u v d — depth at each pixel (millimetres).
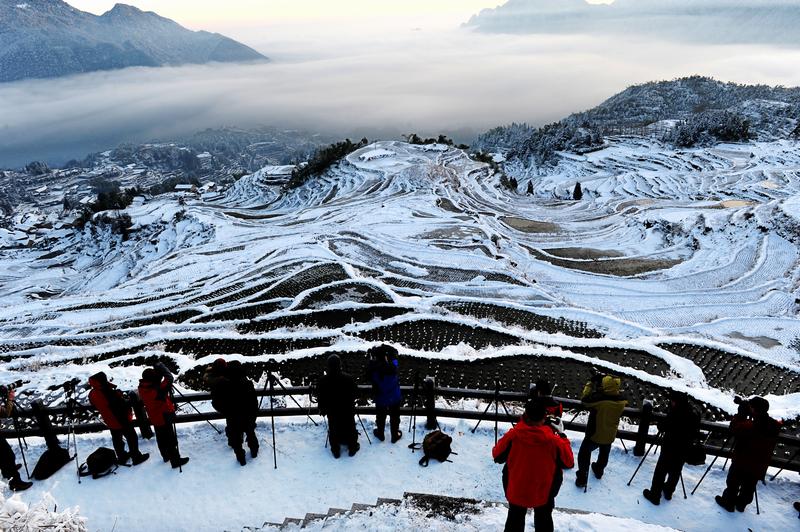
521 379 16312
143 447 9578
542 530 6191
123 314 25969
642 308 27484
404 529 6477
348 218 50031
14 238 122250
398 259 34281
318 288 26625
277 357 17453
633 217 50375
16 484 8367
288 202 85000
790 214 36875
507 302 25391
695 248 38781
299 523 7004
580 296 29453
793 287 28844
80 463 9141
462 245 38125
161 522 7691
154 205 102500
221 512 7824
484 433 9648
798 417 13672
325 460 8945
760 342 22828
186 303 27047
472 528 6473
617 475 8547
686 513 7617
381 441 9477
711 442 11406
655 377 16359
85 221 107938
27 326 24406
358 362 17188
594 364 17234
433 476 8484
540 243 42844
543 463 5590
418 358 17469
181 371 16750
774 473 8477
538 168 135625
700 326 24641
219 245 42781
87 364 17953
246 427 8586
